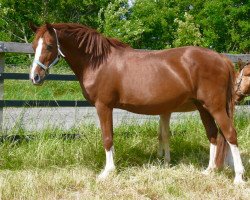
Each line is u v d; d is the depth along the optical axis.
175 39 27.67
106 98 5.26
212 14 25.94
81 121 6.86
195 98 5.23
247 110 8.37
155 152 6.37
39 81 5.07
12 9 26.73
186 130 7.26
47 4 27.30
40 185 4.82
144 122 7.33
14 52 6.27
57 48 5.17
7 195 4.55
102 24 25.17
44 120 6.91
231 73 5.21
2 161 5.72
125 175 5.35
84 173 5.35
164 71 5.16
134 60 5.26
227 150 5.30
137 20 25.08
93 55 5.28
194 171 5.44
